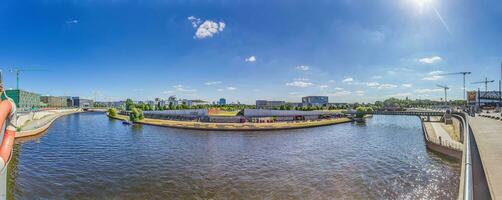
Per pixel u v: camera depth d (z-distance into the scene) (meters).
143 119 122.38
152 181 33.97
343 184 32.72
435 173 37.22
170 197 28.67
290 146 59.94
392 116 181.88
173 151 53.69
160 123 106.06
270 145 61.12
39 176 35.41
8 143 5.85
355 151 53.97
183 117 128.75
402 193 29.81
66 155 49.25
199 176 36.12
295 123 107.75
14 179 33.81
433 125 87.00
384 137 74.75
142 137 73.50
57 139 69.31
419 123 122.44
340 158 47.34
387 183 33.09
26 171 37.62
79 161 44.41
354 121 130.50
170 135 77.50
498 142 23.12
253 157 48.25
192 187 31.69
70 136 75.06
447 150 46.91
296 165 42.19
